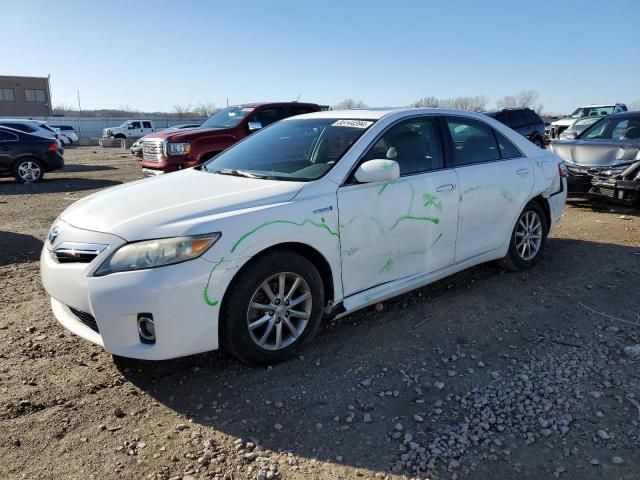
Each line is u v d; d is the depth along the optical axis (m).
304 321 3.54
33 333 3.96
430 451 2.64
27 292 4.88
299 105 11.98
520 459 2.57
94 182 14.10
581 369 3.36
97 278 2.99
